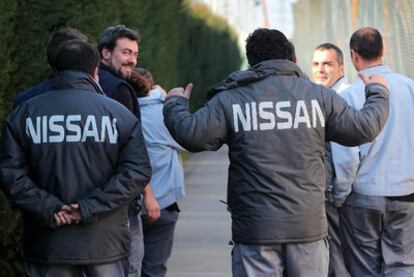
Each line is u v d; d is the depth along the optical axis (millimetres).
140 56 17109
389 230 7012
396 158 6867
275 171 5508
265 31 5727
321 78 7676
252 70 5660
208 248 11289
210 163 23609
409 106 6875
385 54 13250
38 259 5457
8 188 5445
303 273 5562
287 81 5633
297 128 5547
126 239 5594
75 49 5598
